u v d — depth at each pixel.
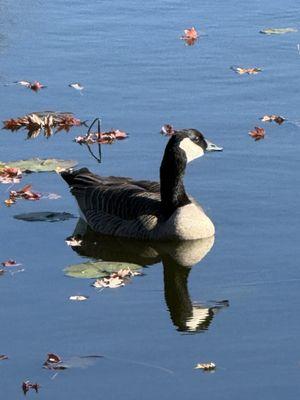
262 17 27.81
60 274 15.37
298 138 19.94
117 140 20.00
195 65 24.09
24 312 14.20
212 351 13.20
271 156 19.17
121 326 13.86
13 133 20.52
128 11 28.19
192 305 14.49
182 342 13.43
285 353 13.12
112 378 12.59
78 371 12.73
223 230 16.78
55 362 12.94
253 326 13.84
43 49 25.11
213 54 24.83
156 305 14.48
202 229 16.78
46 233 16.72
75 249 16.25
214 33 26.41
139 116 21.14
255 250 16.05
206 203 17.61
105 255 16.39
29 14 27.75
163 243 16.91
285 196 17.67
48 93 22.42
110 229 17.23
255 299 14.58
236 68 23.83
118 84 22.91
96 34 26.20
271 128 20.39
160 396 12.20
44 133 20.48
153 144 19.81
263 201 17.55
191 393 12.25
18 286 14.95
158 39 25.89
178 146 17.05
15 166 18.84
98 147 19.77
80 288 14.91
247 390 12.30
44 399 12.15
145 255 16.47
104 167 18.92
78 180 17.62
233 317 14.10
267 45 25.47
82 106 21.70
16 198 17.80
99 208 17.41
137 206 17.22
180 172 16.95
